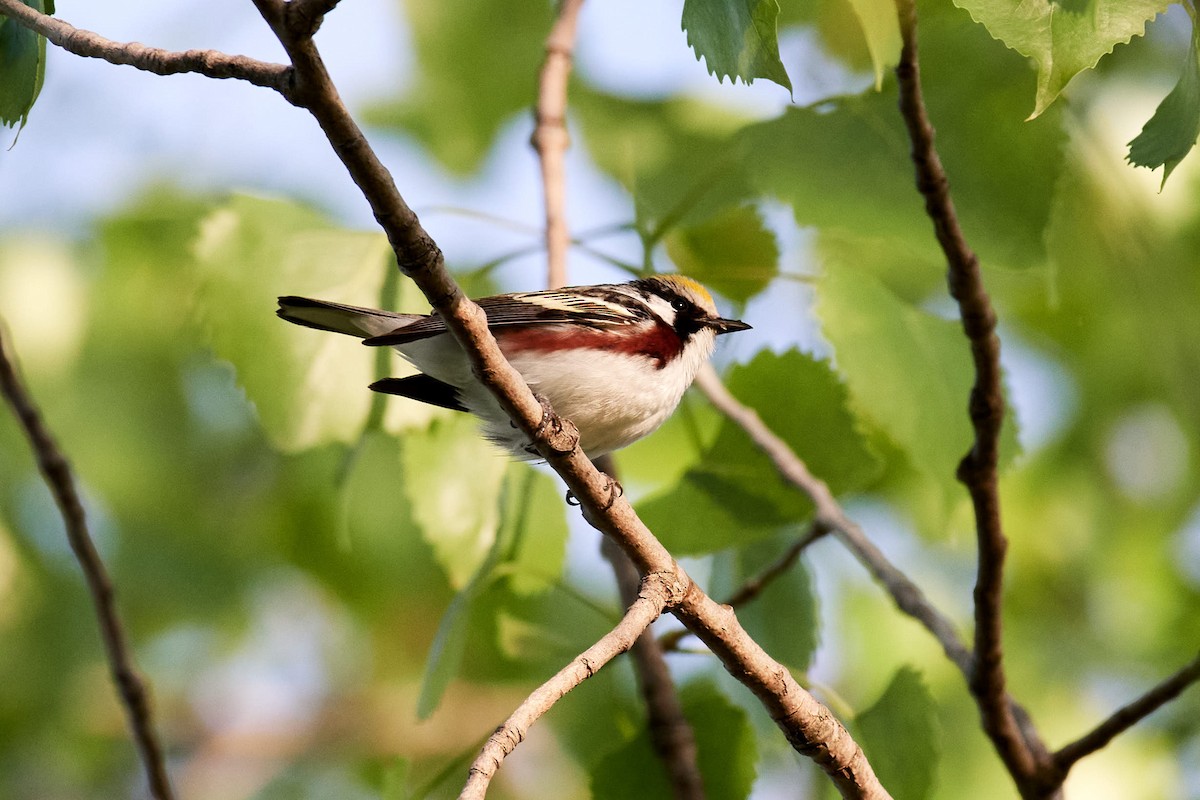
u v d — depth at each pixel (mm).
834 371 10797
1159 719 14055
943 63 10055
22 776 14273
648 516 10492
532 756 14367
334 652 15633
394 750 14688
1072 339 14656
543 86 11125
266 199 9883
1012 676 14312
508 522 10500
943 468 10250
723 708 10445
